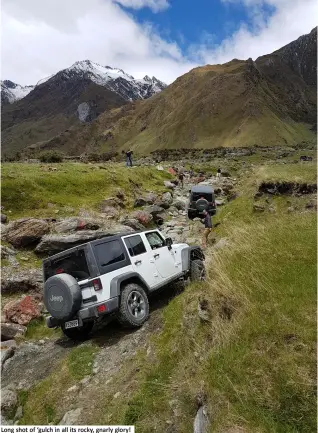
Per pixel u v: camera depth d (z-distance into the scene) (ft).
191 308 26.50
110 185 87.15
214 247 38.99
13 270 47.29
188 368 20.76
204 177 137.69
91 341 31.04
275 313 18.95
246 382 16.43
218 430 15.43
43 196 71.97
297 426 14.40
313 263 22.61
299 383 15.15
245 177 125.18
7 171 78.54
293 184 58.49
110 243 32.73
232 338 19.33
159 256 36.63
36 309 40.09
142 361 24.72
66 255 32.12
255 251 26.96
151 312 33.81
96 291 30.42
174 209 86.94
